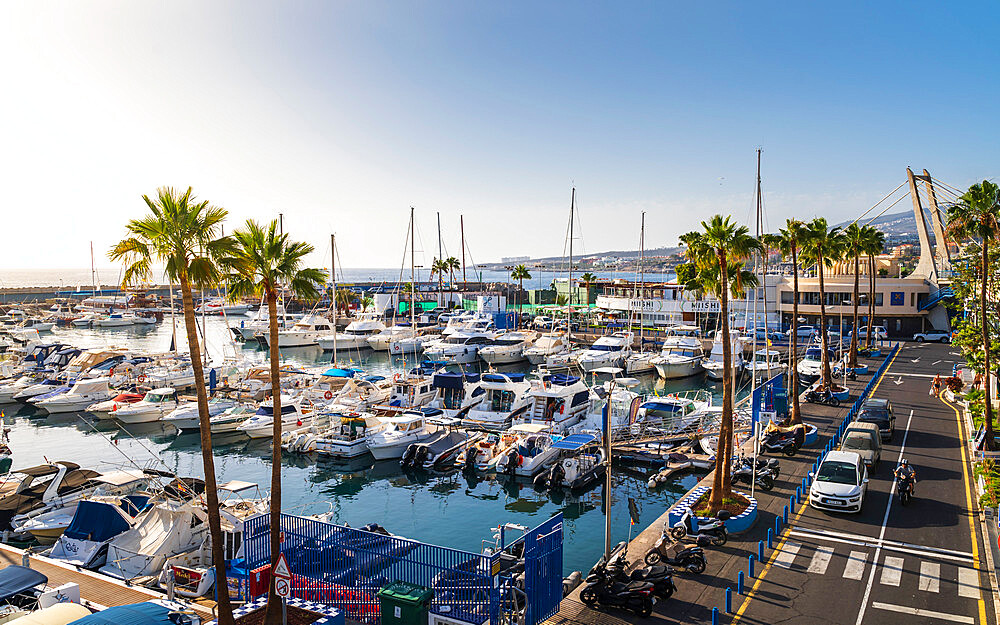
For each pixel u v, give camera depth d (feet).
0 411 187.32
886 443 133.90
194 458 157.38
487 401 178.50
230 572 79.36
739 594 71.82
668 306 347.36
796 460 125.08
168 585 76.74
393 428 159.84
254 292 68.03
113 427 185.88
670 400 174.81
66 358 263.70
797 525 91.66
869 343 265.95
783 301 345.31
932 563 78.48
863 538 86.53
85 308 504.02
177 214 61.31
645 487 133.49
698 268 106.83
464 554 65.31
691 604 69.97
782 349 288.71
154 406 187.93
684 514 90.38
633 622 66.64
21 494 111.14
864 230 226.99
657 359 255.29
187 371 235.81
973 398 134.62
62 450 163.12
